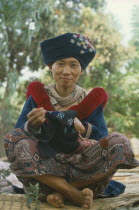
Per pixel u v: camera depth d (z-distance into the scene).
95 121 2.96
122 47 12.31
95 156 2.70
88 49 3.01
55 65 2.97
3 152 6.68
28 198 2.45
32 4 8.66
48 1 9.81
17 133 2.69
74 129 2.61
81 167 2.75
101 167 2.72
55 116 2.56
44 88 3.05
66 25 11.67
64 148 2.61
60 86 3.00
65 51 2.92
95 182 2.80
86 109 2.93
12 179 3.58
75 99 3.02
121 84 14.13
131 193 3.12
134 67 14.71
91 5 13.61
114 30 12.41
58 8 11.84
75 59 2.95
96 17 12.30
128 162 2.67
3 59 9.42
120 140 2.67
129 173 4.52
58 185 2.62
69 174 2.76
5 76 9.75
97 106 2.97
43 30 10.48
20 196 2.85
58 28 10.91
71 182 2.78
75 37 2.96
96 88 3.02
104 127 3.00
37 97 2.99
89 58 3.05
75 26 12.11
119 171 4.76
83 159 2.73
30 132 2.65
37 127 2.59
